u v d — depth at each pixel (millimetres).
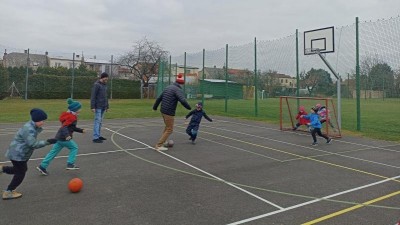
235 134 11844
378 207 4816
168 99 8750
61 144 6520
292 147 9469
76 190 5320
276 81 17422
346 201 5055
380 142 10352
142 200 5020
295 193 5414
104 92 9992
